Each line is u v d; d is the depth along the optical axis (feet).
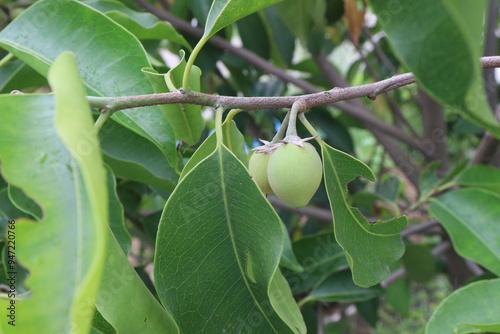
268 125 2.81
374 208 2.55
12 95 1.24
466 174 2.17
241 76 2.71
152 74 1.45
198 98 1.38
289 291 1.45
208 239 1.36
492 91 2.27
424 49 1.12
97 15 1.57
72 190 1.16
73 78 1.16
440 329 1.62
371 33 3.20
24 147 1.20
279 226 1.32
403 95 4.01
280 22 2.57
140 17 1.96
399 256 1.46
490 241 1.99
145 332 1.36
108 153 1.85
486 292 1.63
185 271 1.35
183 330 1.35
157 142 1.53
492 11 2.16
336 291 2.05
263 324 1.38
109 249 1.35
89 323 1.07
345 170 1.43
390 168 3.81
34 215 1.59
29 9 1.60
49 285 1.09
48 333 1.07
